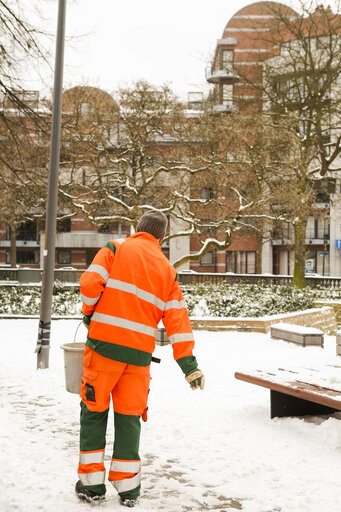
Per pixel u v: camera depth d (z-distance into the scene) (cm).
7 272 3509
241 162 1841
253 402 637
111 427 531
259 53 2880
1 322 1492
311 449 455
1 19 1148
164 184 2120
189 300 1673
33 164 1599
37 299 1736
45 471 389
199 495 364
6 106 1319
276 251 5575
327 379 540
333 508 340
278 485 380
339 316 2133
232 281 3072
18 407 612
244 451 453
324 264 5306
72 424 543
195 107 2311
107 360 343
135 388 348
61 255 5541
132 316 348
